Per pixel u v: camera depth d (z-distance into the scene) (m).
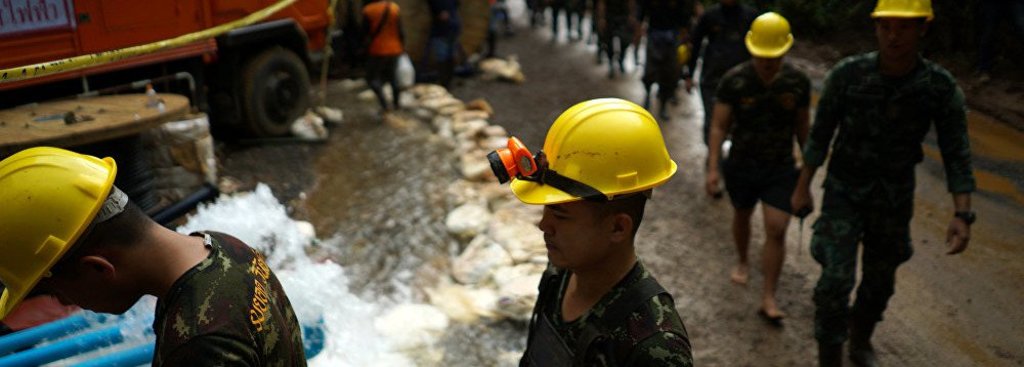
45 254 1.28
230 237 1.50
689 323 4.09
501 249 4.43
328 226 5.01
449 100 8.42
